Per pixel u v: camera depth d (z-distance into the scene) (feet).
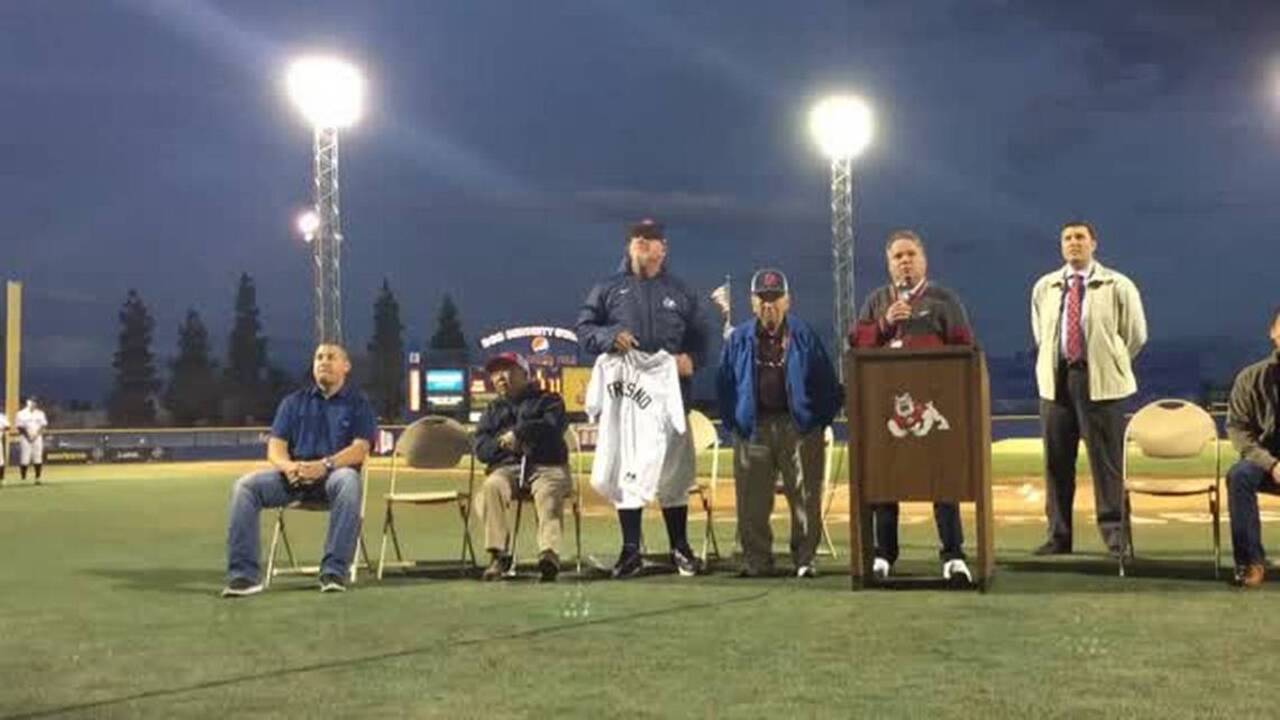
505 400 27.66
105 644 19.29
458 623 20.74
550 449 27.20
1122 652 17.57
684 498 27.43
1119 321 27.94
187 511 50.42
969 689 15.52
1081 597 22.44
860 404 23.62
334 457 26.09
